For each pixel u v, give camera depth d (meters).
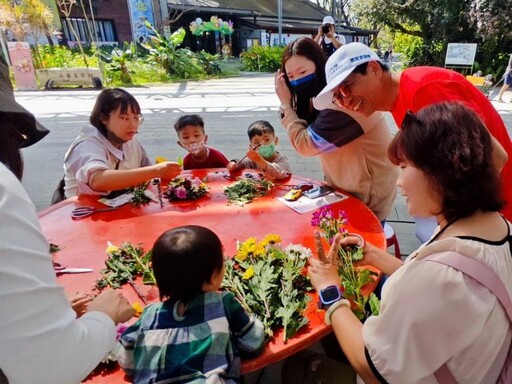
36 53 14.55
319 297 1.18
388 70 1.57
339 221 1.66
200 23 20.86
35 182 4.55
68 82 13.30
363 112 1.63
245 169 2.66
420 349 0.80
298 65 1.92
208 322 1.04
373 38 29.52
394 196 2.12
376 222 1.76
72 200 2.18
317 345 1.96
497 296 0.78
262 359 1.06
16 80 13.02
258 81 14.29
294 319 1.14
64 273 1.48
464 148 0.80
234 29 25.33
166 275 1.09
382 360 0.85
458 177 0.79
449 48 12.91
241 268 1.38
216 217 1.91
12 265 0.60
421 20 14.98
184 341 1.01
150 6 19.38
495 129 1.41
